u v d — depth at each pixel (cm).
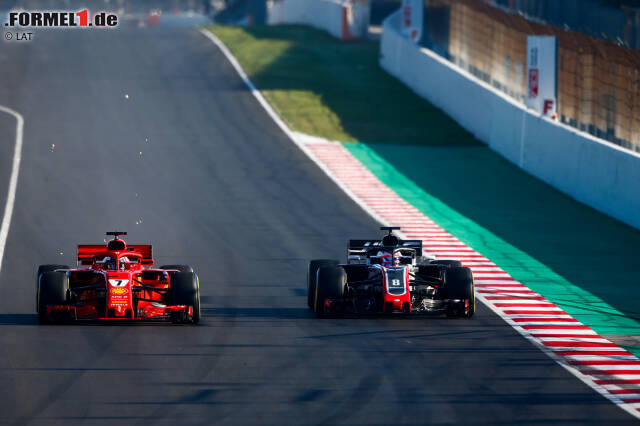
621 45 9800
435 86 15512
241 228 8762
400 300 5525
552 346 5169
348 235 8606
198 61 17938
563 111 11144
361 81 17150
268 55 18638
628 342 5325
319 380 4372
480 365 4703
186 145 12456
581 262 7812
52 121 13462
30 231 8431
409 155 12594
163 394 4119
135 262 5816
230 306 6075
